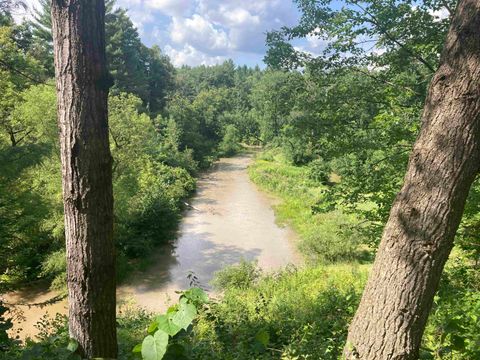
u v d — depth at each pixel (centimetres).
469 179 225
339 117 708
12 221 991
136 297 1406
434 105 233
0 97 1423
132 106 1833
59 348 267
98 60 284
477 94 217
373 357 247
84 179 290
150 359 188
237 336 616
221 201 2745
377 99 698
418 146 238
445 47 235
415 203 232
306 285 1096
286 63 698
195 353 416
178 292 217
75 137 285
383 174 695
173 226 2103
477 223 599
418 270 231
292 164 3862
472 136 219
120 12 4222
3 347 395
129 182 1741
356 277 1118
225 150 5278
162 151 3438
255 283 1306
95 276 305
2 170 924
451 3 606
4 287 1130
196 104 5381
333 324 589
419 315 237
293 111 752
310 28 670
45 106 1489
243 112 7562
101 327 314
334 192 758
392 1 606
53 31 280
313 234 1741
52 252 1451
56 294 1395
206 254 1808
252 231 2116
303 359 424
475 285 586
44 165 1427
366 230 753
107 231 307
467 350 327
